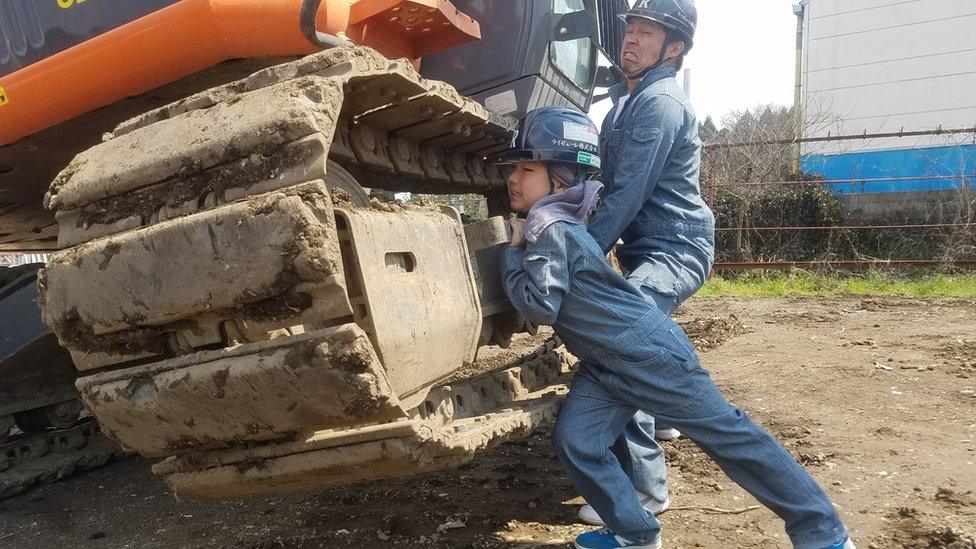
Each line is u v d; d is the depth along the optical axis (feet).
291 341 6.39
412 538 10.18
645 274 9.45
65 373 14.51
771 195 45.62
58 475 14.28
